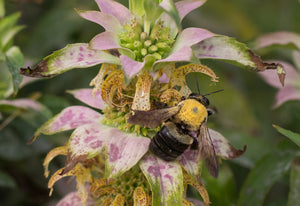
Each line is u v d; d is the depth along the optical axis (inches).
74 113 10.9
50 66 10.3
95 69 13.4
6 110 12.5
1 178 12.2
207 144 10.5
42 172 13.0
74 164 10.3
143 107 10.3
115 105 10.5
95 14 10.4
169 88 10.6
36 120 12.4
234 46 10.3
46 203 13.0
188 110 10.5
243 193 11.9
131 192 10.8
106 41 10.2
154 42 10.5
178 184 10.2
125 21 10.6
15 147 12.6
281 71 10.2
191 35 10.2
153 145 10.4
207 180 11.9
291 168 11.8
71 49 10.4
